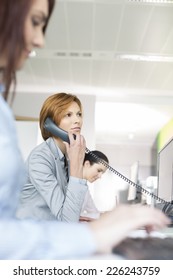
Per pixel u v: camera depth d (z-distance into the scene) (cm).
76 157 112
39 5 51
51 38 400
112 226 40
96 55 452
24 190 111
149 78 536
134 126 837
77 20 358
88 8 335
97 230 39
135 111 704
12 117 49
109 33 387
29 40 52
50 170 113
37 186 109
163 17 348
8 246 35
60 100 131
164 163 201
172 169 177
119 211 44
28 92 597
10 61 48
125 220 41
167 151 193
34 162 112
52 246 36
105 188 899
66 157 122
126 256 43
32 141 393
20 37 47
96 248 37
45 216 110
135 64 482
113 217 42
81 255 37
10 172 43
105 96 622
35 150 117
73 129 128
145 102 639
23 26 47
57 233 37
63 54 450
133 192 329
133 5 330
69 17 351
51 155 116
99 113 727
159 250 46
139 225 42
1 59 51
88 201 216
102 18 354
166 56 448
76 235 37
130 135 938
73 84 572
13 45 47
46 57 461
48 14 59
